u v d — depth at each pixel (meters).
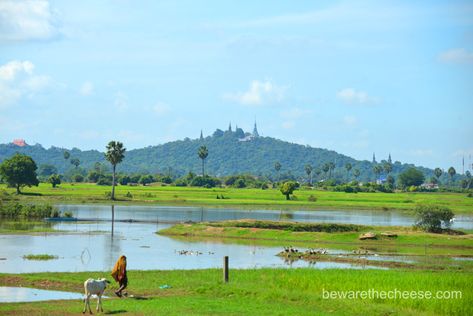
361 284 61.91
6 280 68.19
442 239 129.00
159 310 51.22
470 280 63.72
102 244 117.88
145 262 93.94
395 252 112.50
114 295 61.16
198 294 61.31
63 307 52.97
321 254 105.94
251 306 53.50
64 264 88.62
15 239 121.38
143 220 176.75
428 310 52.69
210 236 140.12
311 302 55.69
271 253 109.00
